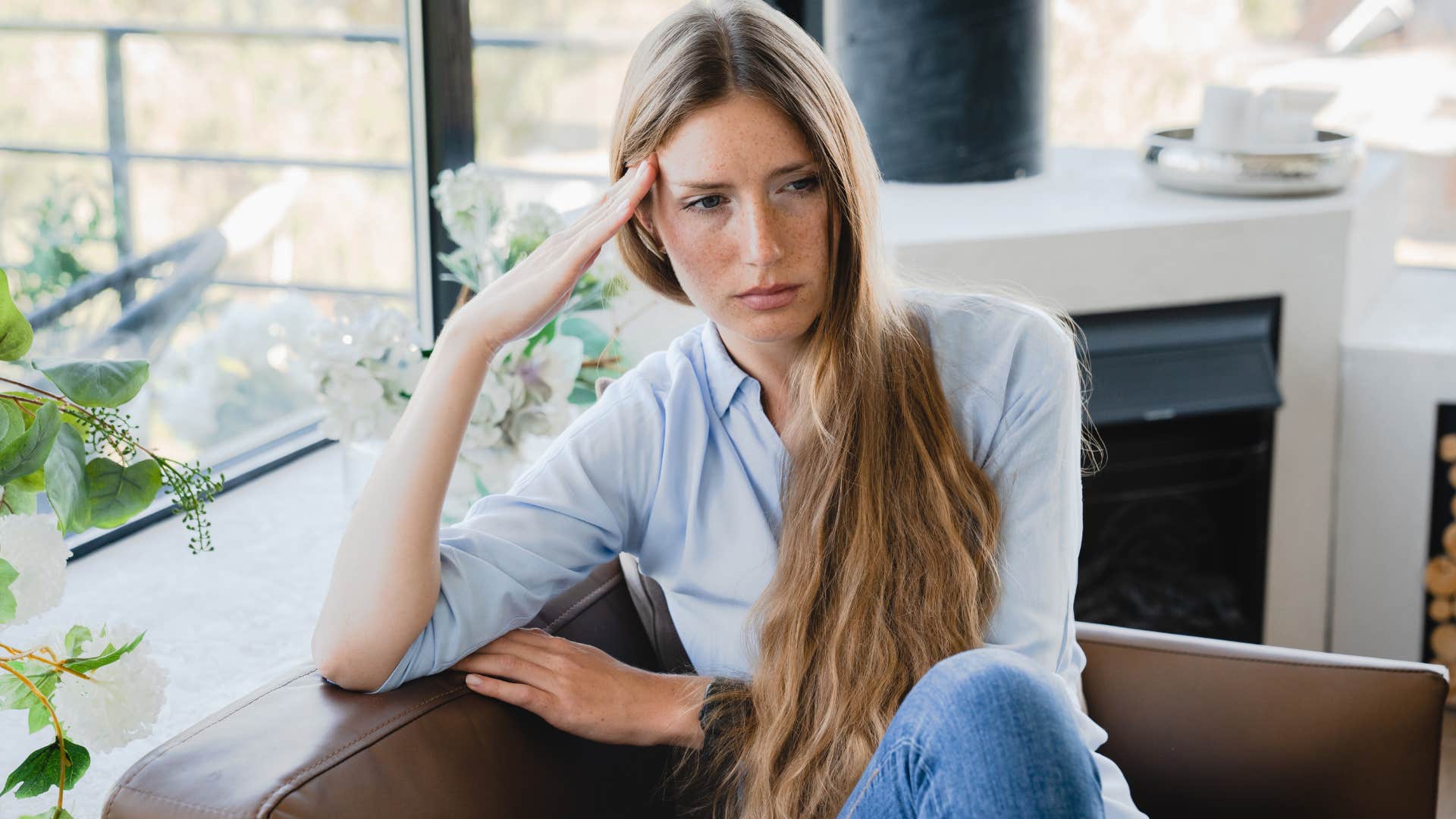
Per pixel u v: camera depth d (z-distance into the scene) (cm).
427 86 248
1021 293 242
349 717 116
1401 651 265
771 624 129
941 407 132
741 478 138
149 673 114
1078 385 138
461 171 189
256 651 187
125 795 108
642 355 233
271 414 267
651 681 131
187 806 106
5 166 222
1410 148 300
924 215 253
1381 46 291
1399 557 262
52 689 111
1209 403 246
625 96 126
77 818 150
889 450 130
